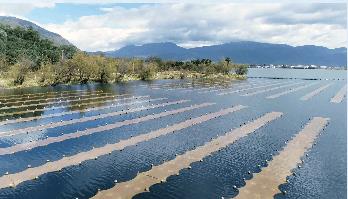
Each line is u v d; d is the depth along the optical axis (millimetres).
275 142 59938
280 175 45594
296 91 137750
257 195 39844
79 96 108812
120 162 49594
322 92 135500
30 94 111562
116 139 60594
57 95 110125
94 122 73000
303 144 58906
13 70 135375
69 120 74500
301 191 41031
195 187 41750
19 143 57688
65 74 150625
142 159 50906
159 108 89875
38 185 41750
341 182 43562
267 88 148250
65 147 55875
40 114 80125
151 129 67812
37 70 162750
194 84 158250
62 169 46688
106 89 129250
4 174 44781
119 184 42375
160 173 45844
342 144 58938
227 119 77812
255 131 67375
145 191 40594
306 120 77688
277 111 88625
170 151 54562
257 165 48938
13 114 79438
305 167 48375
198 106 94125
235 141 60312
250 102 103312
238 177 44781
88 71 153625
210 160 50781
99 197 38969
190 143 58875
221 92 127375
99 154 52781
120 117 78125
